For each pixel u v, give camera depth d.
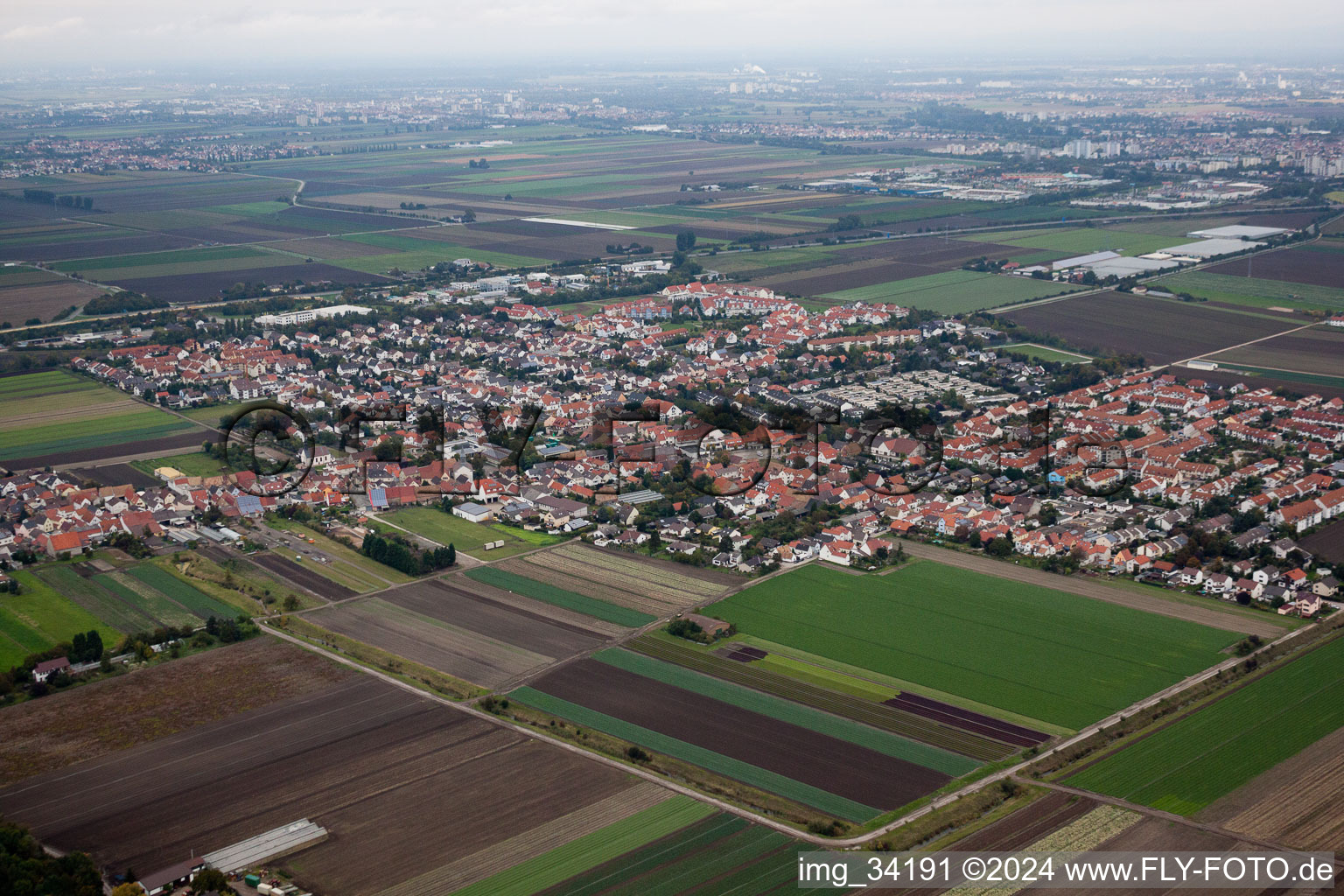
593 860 175.00
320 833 181.12
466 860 175.12
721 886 168.75
